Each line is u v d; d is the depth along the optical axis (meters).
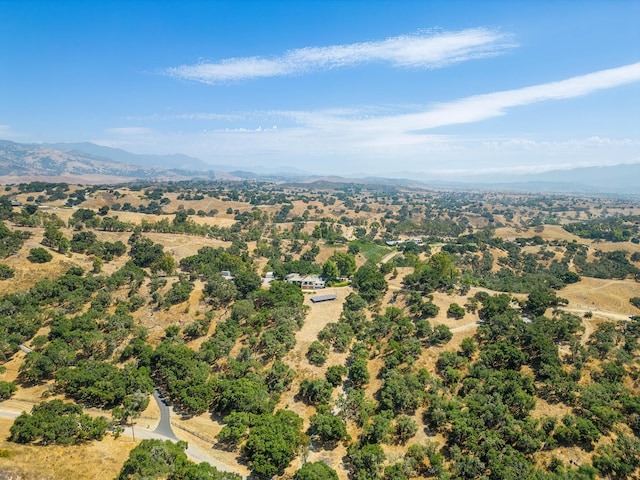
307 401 116.31
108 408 110.19
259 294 165.50
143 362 126.88
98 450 88.38
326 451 97.62
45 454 81.25
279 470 89.50
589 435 91.25
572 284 199.25
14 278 166.88
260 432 92.50
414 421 101.94
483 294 159.00
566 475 82.00
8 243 183.75
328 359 132.50
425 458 93.44
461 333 137.62
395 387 110.62
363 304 163.50
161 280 174.25
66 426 89.19
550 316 150.12
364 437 100.31
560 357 120.38
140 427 103.62
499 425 98.12
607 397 102.19
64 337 131.12
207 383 115.38
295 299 160.50
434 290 172.00
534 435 93.44
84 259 196.75
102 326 146.25
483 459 89.19
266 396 110.56
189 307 158.88
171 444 88.25
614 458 87.00
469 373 119.19
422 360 127.12
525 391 107.94
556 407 103.69
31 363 118.88
